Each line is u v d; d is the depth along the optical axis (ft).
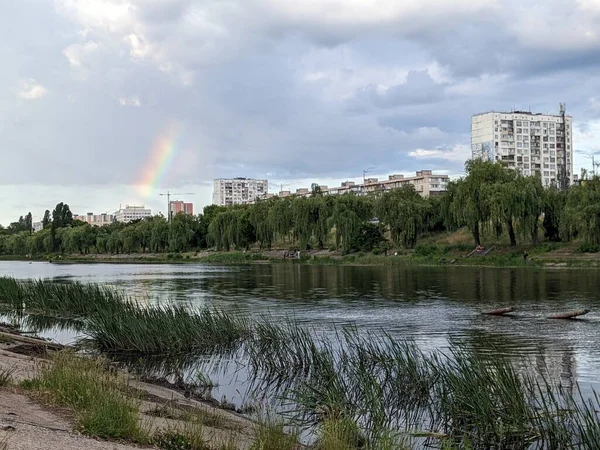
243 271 259.39
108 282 201.26
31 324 102.63
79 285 134.21
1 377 45.80
